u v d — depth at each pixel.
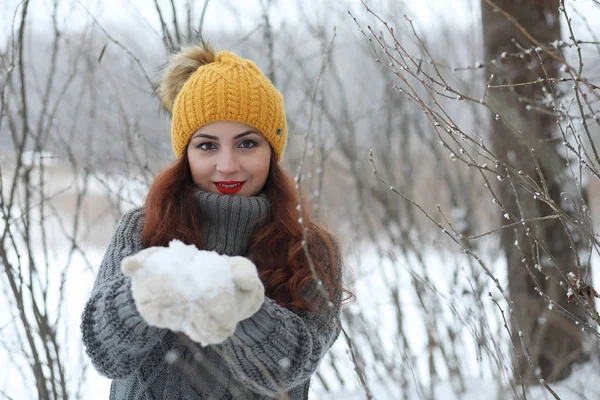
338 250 1.92
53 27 3.10
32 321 2.95
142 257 1.38
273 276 1.78
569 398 2.78
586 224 1.76
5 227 2.38
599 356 2.60
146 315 1.32
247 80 1.88
